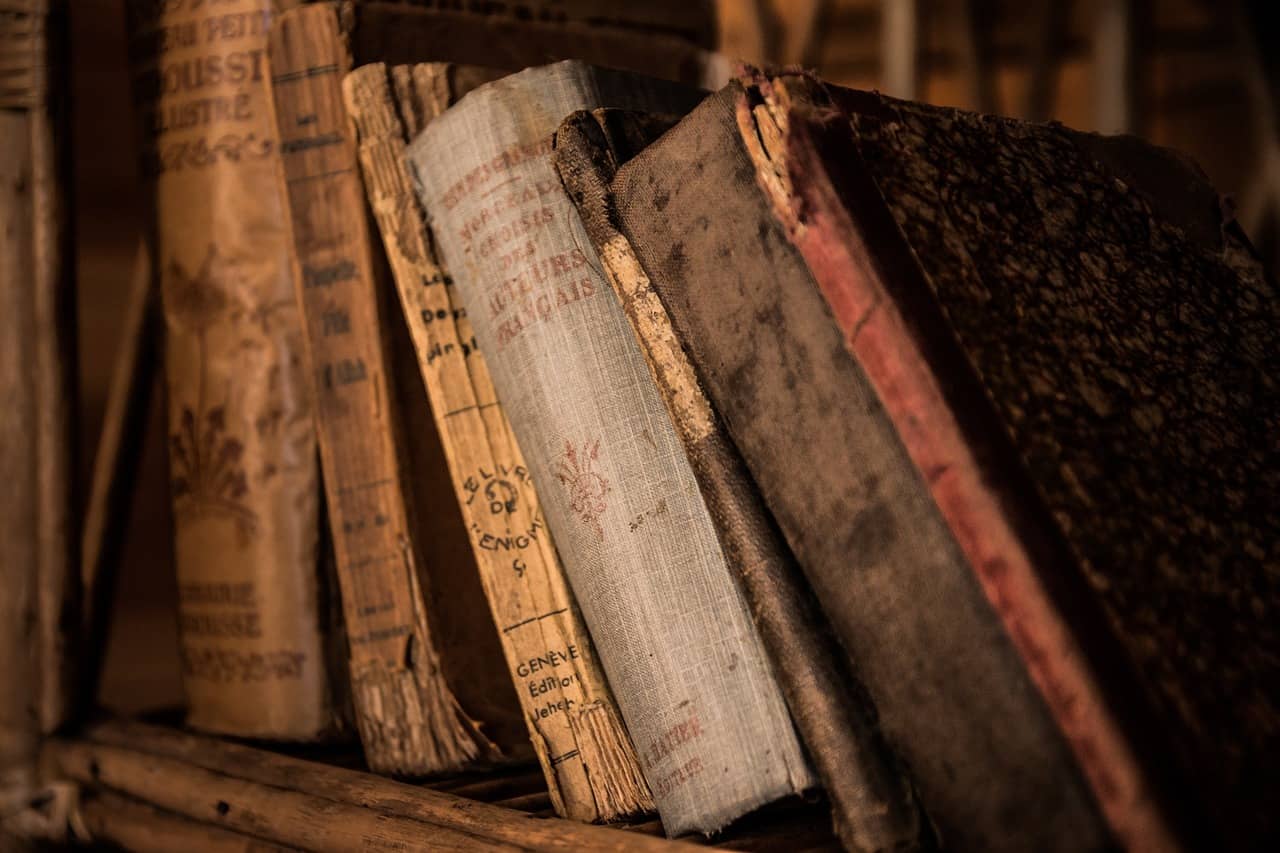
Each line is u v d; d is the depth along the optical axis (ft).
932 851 1.01
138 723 1.61
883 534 1.02
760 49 3.15
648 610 1.14
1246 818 0.92
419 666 1.35
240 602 1.49
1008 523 0.95
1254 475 1.07
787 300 1.05
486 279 1.23
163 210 1.55
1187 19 3.32
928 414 0.97
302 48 1.41
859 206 1.01
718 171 1.09
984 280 1.04
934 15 3.52
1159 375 1.08
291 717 1.45
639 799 1.18
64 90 1.63
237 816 1.33
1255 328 1.17
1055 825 0.94
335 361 1.39
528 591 1.24
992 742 0.97
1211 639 0.97
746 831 1.12
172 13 1.55
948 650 0.99
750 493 1.09
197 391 1.52
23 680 1.61
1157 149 1.23
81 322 2.41
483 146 1.23
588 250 1.20
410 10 1.44
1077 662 0.93
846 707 1.03
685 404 1.11
